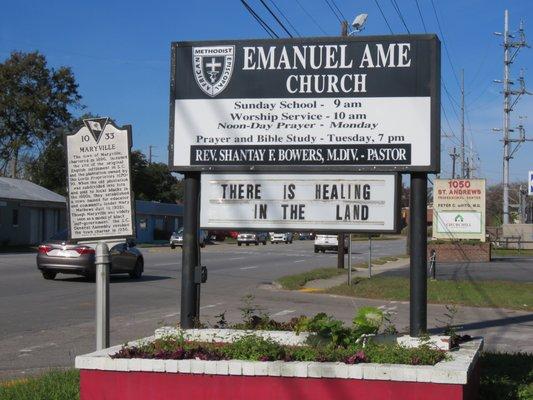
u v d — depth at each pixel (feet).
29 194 171.83
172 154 25.68
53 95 248.93
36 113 245.24
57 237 72.28
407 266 113.70
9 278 72.64
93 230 24.02
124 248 74.69
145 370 20.16
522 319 48.55
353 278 82.43
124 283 71.87
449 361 20.11
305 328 22.71
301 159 24.86
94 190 24.02
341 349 20.77
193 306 24.98
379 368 18.93
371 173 24.35
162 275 82.74
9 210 160.66
